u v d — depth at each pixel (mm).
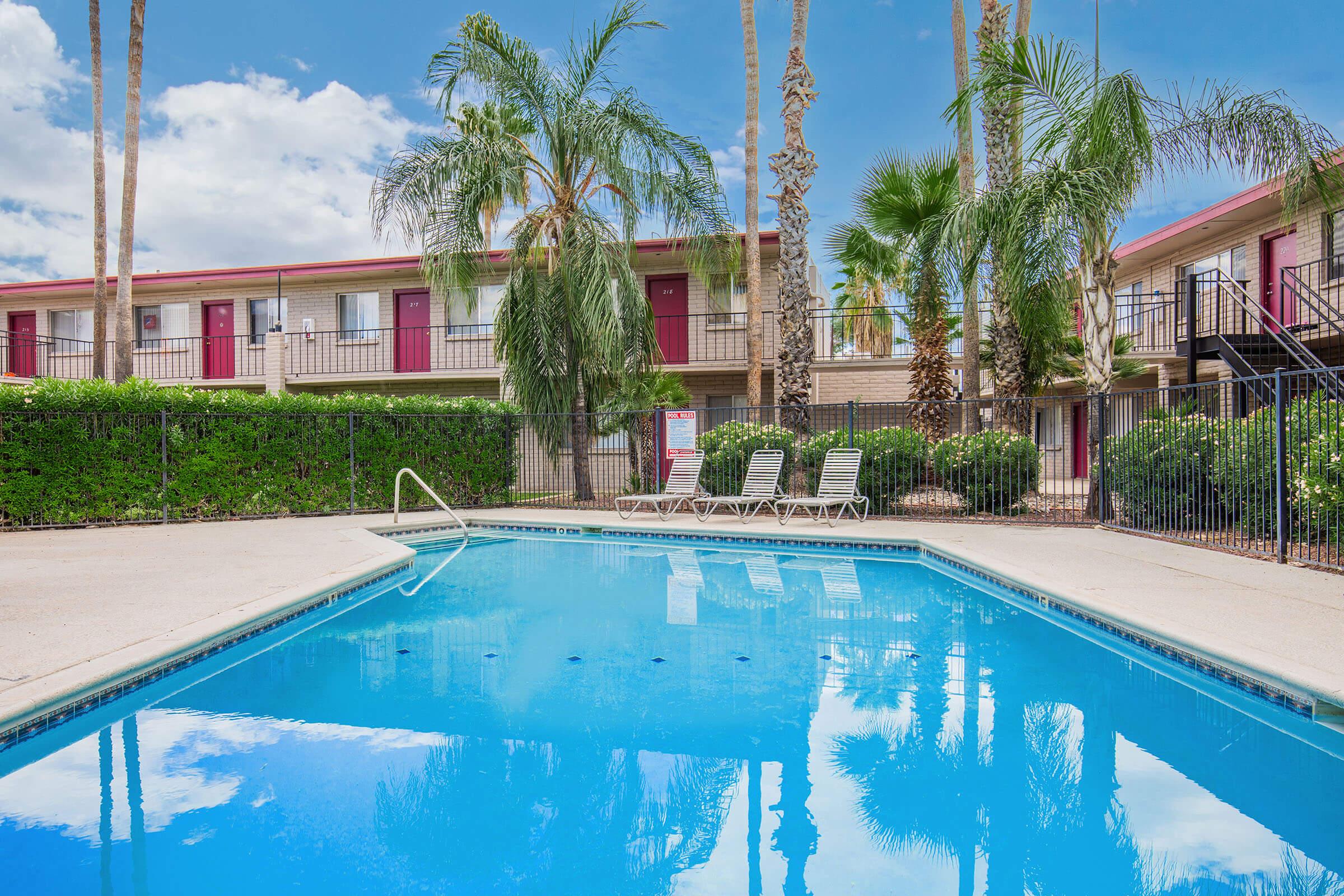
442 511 12750
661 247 16172
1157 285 17203
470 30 12242
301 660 4762
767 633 5371
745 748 3404
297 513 11812
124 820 2736
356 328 18328
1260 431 7371
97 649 4062
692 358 16797
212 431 11180
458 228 12172
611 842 2609
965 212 9562
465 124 14891
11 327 19812
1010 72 9406
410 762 3256
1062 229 8742
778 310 12695
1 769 3168
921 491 11297
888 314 17781
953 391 15664
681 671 4496
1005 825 2691
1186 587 5570
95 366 16141
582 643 5148
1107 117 8688
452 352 17797
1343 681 3412
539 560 8727
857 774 3121
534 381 12969
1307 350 10164
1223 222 14188
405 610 6141
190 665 4328
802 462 11672
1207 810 2795
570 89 12539
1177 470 8289
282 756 3316
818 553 9031
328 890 2322
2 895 2279
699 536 9898
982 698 4008
